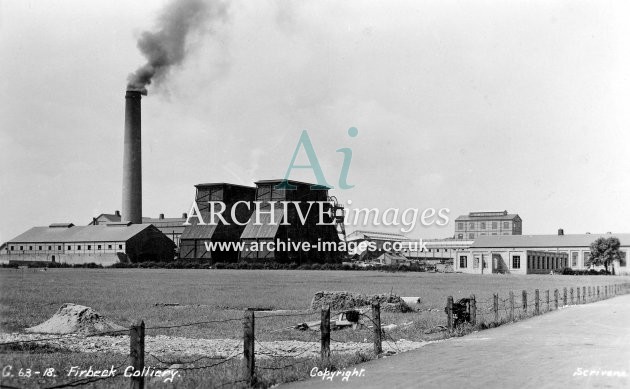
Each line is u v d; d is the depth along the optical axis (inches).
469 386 402.6
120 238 4291.3
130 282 1975.9
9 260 4574.3
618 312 1103.6
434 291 1690.5
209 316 949.2
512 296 959.0
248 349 424.8
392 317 948.6
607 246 4352.9
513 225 6269.7
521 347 606.5
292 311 1045.8
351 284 1988.2
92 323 774.5
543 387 398.9
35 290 1528.1
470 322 796.0
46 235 4596.5
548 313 1078.4
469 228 6451.8
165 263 3986.2
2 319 871.7
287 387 410.9
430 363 503.2
